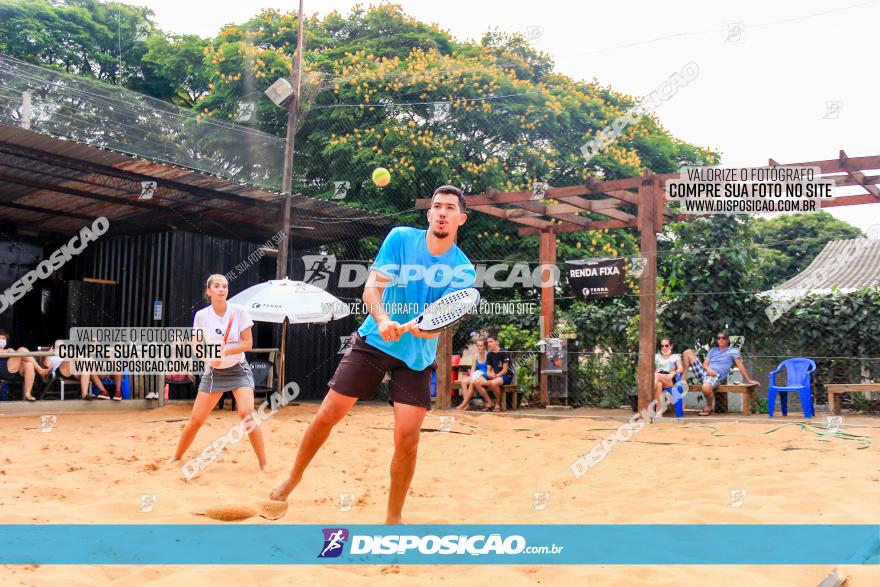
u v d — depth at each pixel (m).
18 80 10.14
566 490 5.07
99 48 21.61
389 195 14.48
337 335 14.96
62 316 14.50
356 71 15.18
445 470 5.95
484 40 17.16
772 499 4.52
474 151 14.55
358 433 8.47
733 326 12.49
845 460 6.27
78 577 2.79
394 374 3.62
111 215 13.25
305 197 12.35
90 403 10.73
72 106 10.74
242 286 14.29
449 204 3.60
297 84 13.01
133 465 5.59
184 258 13.35
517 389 12.59
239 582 2.85
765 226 21.80
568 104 14.78
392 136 14.08
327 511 4.20
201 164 12.26
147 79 22.12
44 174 10.86
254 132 12.88
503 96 14.08
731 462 6.28
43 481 4.79
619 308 13.31
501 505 4.52
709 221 12.88
